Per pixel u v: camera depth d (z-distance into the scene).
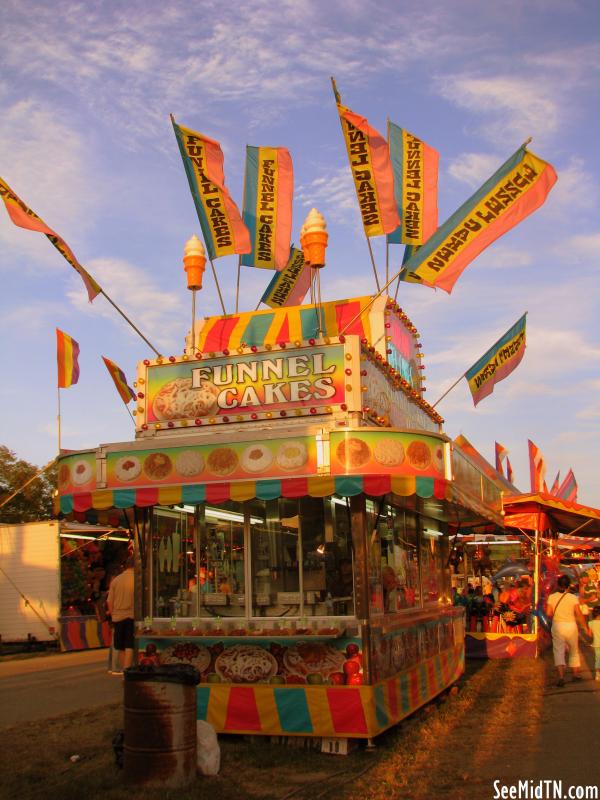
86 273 9.62
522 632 16.62
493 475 13.96
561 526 20.42
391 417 10.03
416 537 10.87
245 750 7.80
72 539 20.06
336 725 7.75
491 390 14.27
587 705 10.36
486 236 10.04
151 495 8.32
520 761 7.37
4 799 6.23
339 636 7.85
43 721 9.38
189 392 9.23
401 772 7.02
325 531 8.38
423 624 10.41
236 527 8.66
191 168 10.66
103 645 19.98
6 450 31.45
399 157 11.34
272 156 11.59
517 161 9.97
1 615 18.97
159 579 8.86
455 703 10.70
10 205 9.73
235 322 10.79
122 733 7.10
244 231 10.64
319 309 10.02
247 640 8.20
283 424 8.75
